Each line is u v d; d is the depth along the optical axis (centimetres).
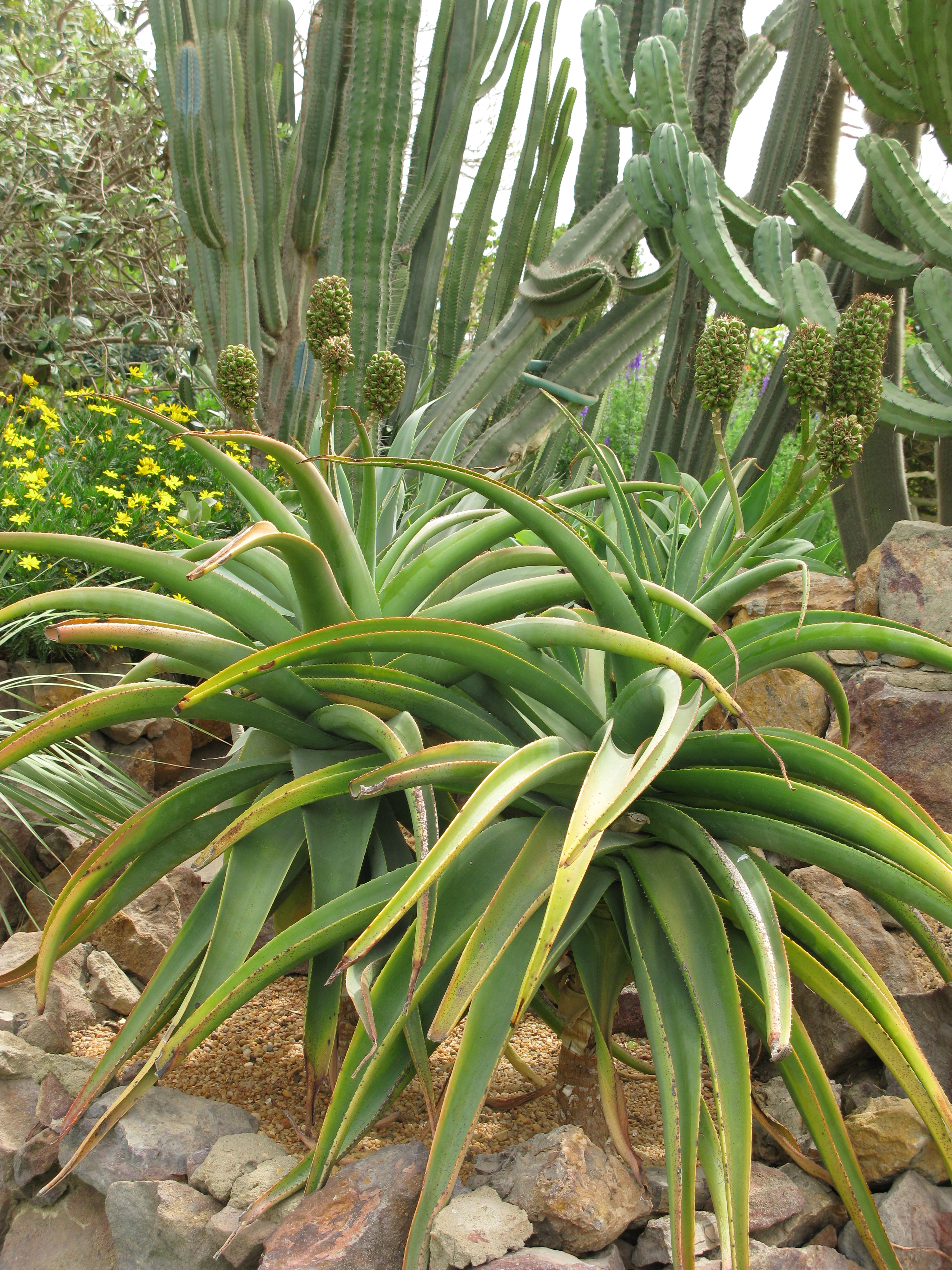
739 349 150
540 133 412
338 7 424
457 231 418
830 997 134
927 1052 166
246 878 150
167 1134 158
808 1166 152
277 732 159
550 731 160
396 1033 123
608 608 145
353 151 325
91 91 566
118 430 372
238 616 155
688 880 137
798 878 204
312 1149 149
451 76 403
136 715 150
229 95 399
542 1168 137
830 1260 139
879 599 234
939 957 152
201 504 327
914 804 138
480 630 141
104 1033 199
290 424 419
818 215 277
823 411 149
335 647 139
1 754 142
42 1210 165
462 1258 125
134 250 577
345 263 331
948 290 249
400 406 395
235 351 165
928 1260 140
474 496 221
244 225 415
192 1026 127
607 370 371
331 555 160
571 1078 158
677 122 294
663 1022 124
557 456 407
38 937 218
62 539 146
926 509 519
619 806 108
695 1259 133
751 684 242
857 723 223
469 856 145
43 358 460
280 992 222
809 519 283
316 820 155
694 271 277
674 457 318
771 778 129
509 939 121
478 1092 122
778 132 339
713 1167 126
